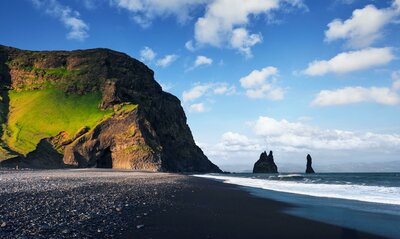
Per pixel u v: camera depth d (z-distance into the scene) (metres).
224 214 18.16
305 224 16.27
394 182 55.78
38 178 37.41
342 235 14.18
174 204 20.94
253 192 33.59
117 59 159.75
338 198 28.30
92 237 11.02
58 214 14.23
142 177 53.38
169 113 174.00
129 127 123.50
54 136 118.25
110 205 18.00
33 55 159.62
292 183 51.66
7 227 11.24
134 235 11.88
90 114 134.00
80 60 156.75
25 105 136.62
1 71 151.25
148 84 165.12
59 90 146.12
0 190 21.47
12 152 99.62
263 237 13.22
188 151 170.62
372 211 20.75
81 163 113.88
